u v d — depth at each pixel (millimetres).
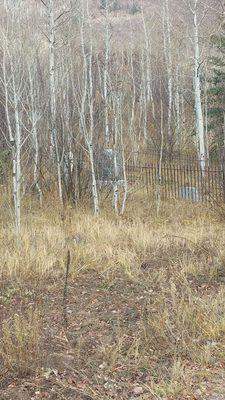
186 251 8414
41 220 11156
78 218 11484
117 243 8891
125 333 5059
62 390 3994
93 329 5227
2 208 11578
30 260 7285
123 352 4672
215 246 8484
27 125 13984
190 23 23297
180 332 4949
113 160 13141
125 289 6570
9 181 13148
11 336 4871
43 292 6438
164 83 31688
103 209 12758
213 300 5641
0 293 6312
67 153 13312
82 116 12180
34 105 12805
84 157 13656
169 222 11656
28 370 4266
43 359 4434
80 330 5191
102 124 16031
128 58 28188
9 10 13242
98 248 8344
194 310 5359
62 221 11023
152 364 4426
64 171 13289
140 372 4316
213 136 23609
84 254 7820
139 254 8164
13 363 4332
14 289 6402
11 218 10844
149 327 5117
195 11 18438
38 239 8727
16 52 12914
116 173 13055
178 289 6465
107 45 19281
